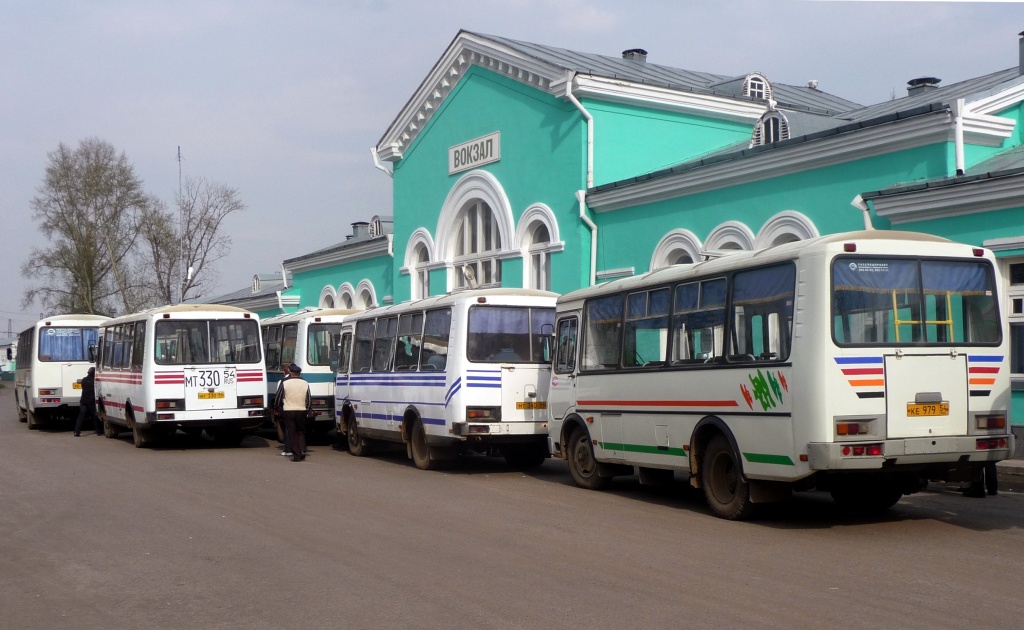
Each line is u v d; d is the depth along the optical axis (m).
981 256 10.81
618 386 13.58
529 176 26.22
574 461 14.91
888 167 17.44
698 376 11.87
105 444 23.86
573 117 24.64
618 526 10.92
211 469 17.50
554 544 9.81
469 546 9.73
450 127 29.67
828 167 18.47
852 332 10.10
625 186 22.86
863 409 10.01
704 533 10.42
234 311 22.30
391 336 19.08
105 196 61.31
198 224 52.38
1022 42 20.97
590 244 24.33
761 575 8.27
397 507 12.49
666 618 6.93
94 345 29.94
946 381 10.36
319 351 23.83
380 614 7.21
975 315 10.67
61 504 13.19
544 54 27.78
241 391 22.03
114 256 61.72
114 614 7.43
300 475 16.45
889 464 10.07
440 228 30.05
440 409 16.59
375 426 19.42
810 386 10.05
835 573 8.31
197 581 8.45
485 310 16.38
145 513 12.27
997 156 17.11
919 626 6.62
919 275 10.48
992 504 12.37
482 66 27.94
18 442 24.66
